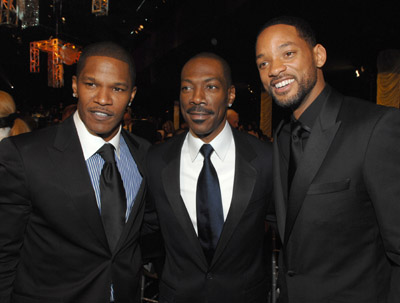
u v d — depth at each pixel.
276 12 7.30
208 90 1.56
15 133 2.04
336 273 1.26
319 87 1.39
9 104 2.05
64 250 1.38
